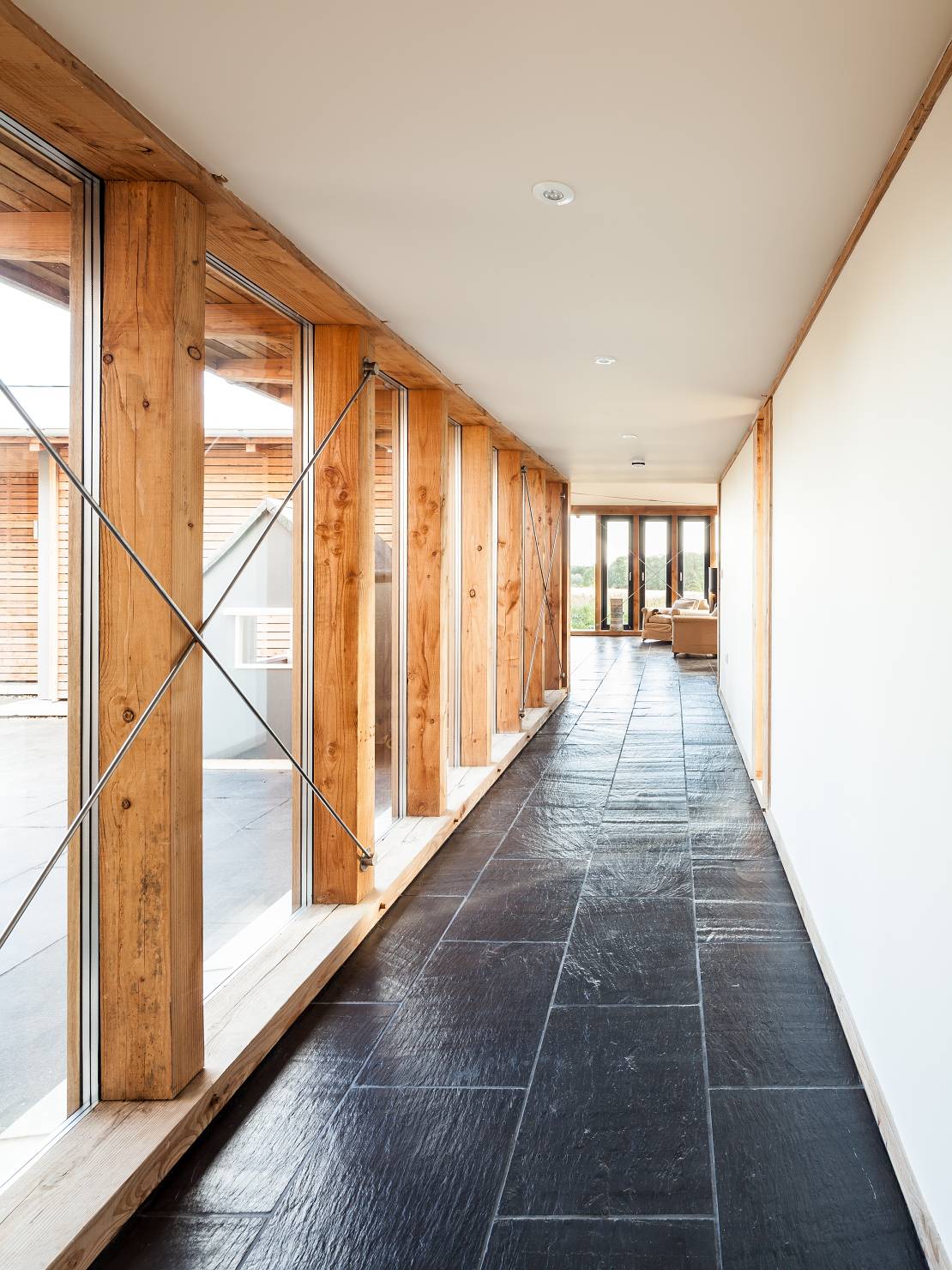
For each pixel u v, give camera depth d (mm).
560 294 3102
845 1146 1992
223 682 2652
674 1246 1691
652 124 1920
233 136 1959
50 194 1896
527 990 2779
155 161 1945
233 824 2736
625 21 1552
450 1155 1972
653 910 3445
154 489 2000
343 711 3240
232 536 2709
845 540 2516
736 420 5652
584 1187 1860
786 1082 2252
